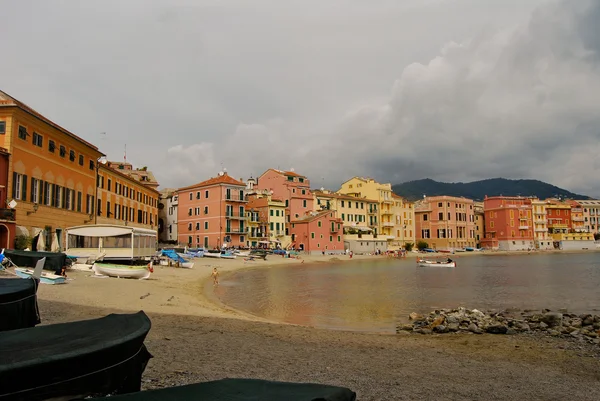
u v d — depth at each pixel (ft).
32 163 122.72
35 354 14.96
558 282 160.45
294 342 49.60
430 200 482.69
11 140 112.57
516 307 96.27
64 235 140.36
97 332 18.15
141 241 139.95
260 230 325.83
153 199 263.08
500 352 48.29
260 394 13.50
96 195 168.35
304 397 13.19
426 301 106.22
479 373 38.65
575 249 527.40
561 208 546.26
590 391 33.71
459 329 65.41
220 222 295.07
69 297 74.64
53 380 14.92
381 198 426.51
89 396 16.05
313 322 75.31
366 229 398.42
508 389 33.63
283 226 342.64
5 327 26.94
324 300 106.73
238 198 305.73
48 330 18.44
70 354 15.10
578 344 53.42
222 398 13.10
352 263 294.25
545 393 32.94
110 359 16.55
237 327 57.88
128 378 17.85
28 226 119.75
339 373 36.17
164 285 113.09
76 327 18.98
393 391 31.71
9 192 111.45
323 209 375.04
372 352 46.09
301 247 343.05
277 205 339.16
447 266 258.98
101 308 66.03
